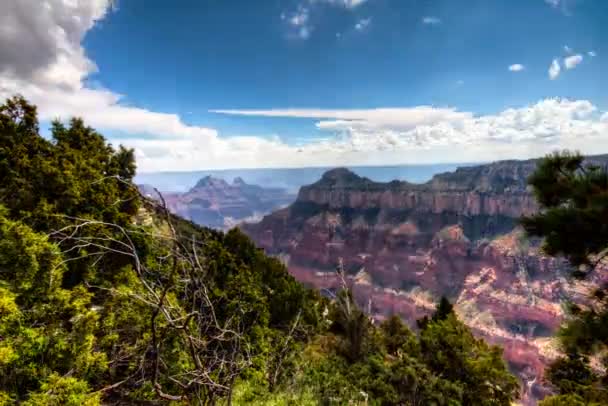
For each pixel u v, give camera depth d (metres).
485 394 26.09
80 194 20.92
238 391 12.48
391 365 23.84
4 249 10.34
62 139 31.66
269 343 16.64
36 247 10.57
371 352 26.98
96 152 32.25
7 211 13.83
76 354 9.76
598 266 7.01
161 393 4.98
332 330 33.06
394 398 20.16
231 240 39.56
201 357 5.52
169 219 4.62
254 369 14.00
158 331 8.90
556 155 7.10
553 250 6.86
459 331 30.53
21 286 9.98
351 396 17.20
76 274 15.44
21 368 8.73
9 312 8.77
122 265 15.74
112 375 10.45
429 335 30.59
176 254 4.67
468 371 27.25
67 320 10.95
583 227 6.25
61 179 20.34
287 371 16.19
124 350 10.33
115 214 20.05
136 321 11.05
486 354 28.33
